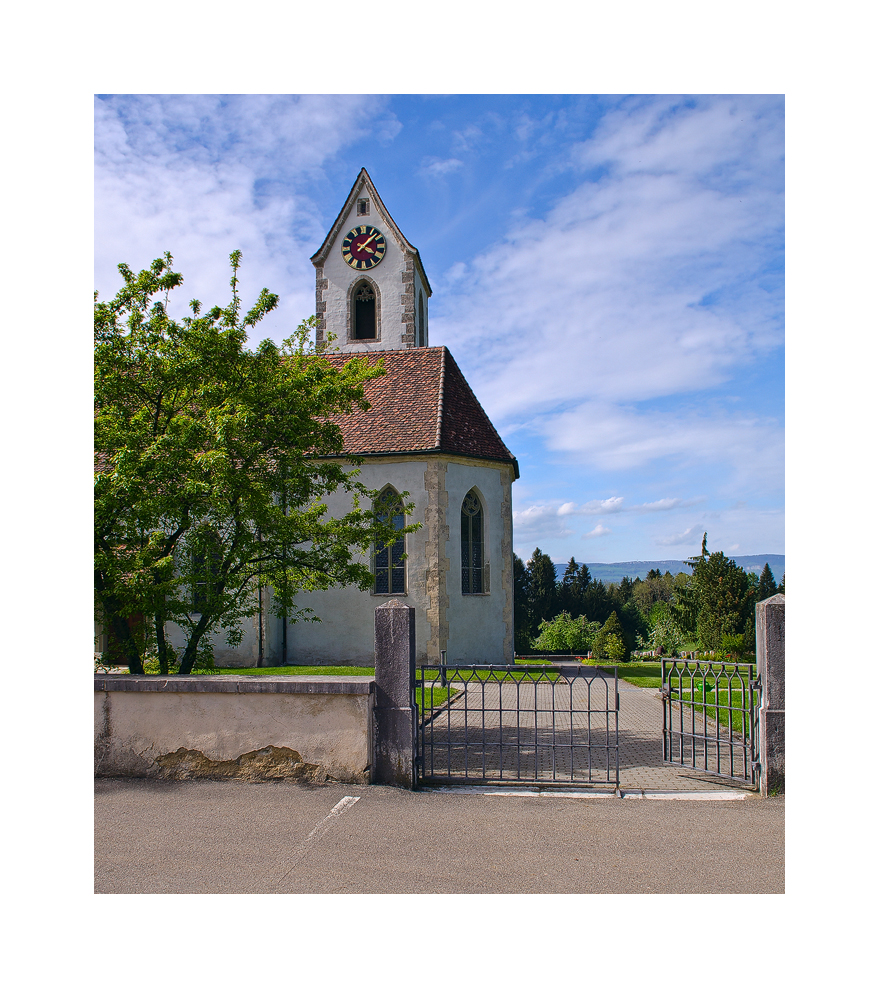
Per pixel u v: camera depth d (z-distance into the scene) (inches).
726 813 248.8
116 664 468.4
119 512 360.2
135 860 205.5
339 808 252.4
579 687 644.7
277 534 401.4
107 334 382.6
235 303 403.2
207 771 286.4
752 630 870.4
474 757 349.4
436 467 764.0
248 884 190.7
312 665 775.7
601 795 271.6
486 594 797.9
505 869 199.8
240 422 362.0
